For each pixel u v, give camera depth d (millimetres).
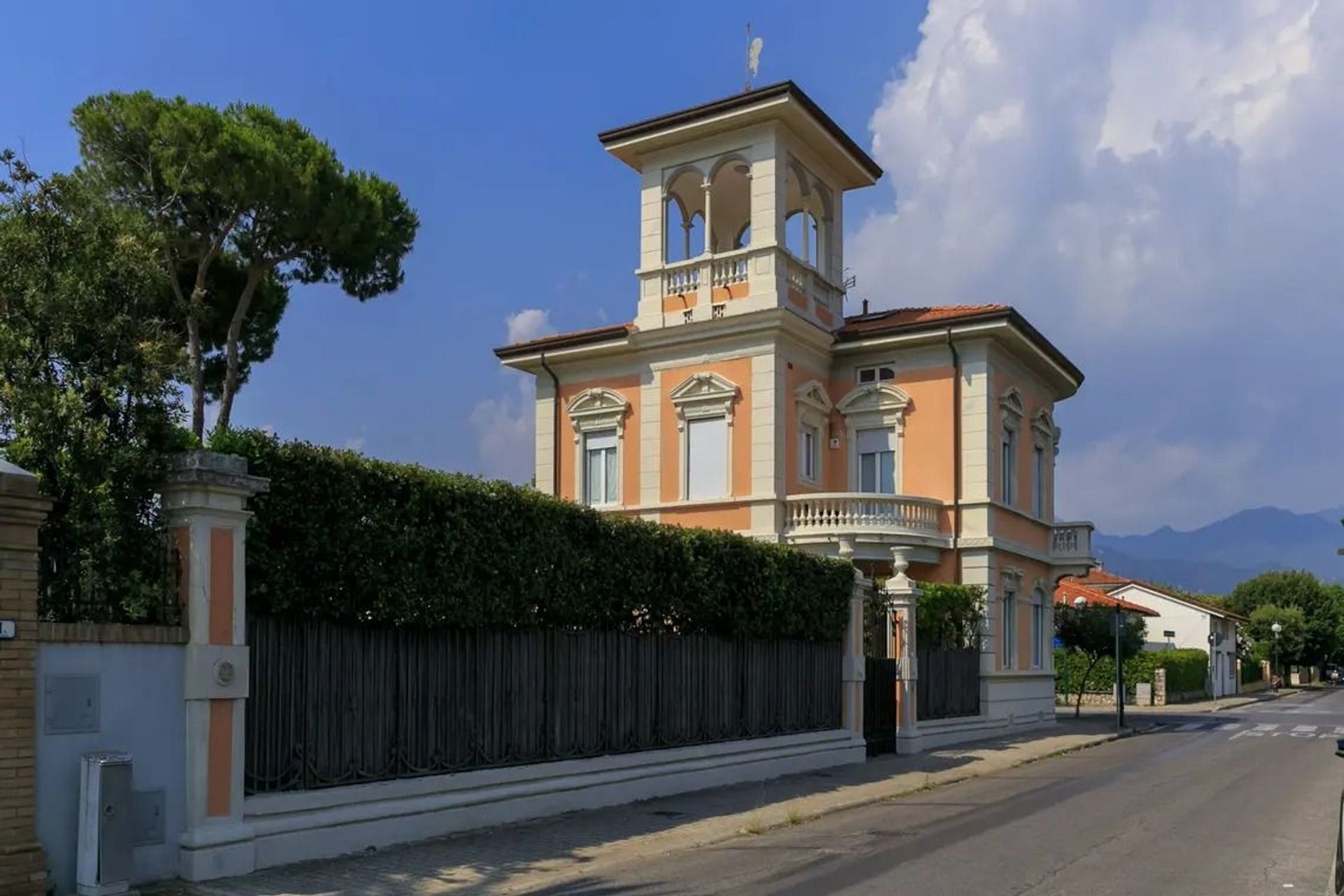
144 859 9281
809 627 19438
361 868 10289
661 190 29750
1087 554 32531
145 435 9898
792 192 30750
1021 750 23844
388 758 11617
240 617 10039
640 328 29609
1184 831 13062
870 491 29562
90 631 9047
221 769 9805
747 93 27531
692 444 28953
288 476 10523
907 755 22141
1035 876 10258
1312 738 29078
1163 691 48875
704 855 11477
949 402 28484
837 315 30891
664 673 16062
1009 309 27469
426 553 11797
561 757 14031
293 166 22203
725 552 17000
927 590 24734
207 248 22578
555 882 10086
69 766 8836
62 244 10297
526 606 13164
